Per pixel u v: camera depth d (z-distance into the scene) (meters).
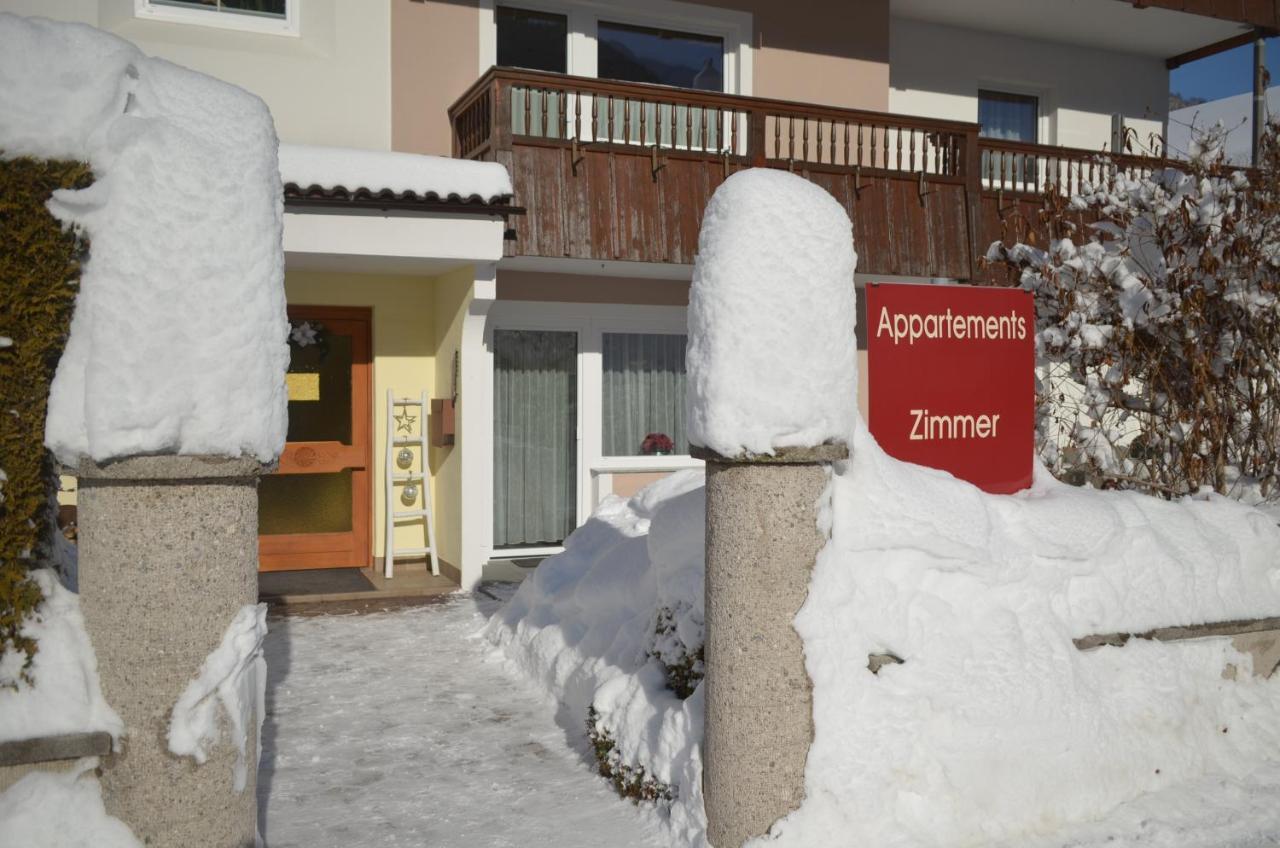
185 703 2.93
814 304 3.52
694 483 6.75
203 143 2.96
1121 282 6.83
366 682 5.98
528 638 6.18
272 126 3.19
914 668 3.79
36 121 2.86
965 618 3.98
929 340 4.48
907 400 4.42
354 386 9.65
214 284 2.93
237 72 9.35
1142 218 7.07
